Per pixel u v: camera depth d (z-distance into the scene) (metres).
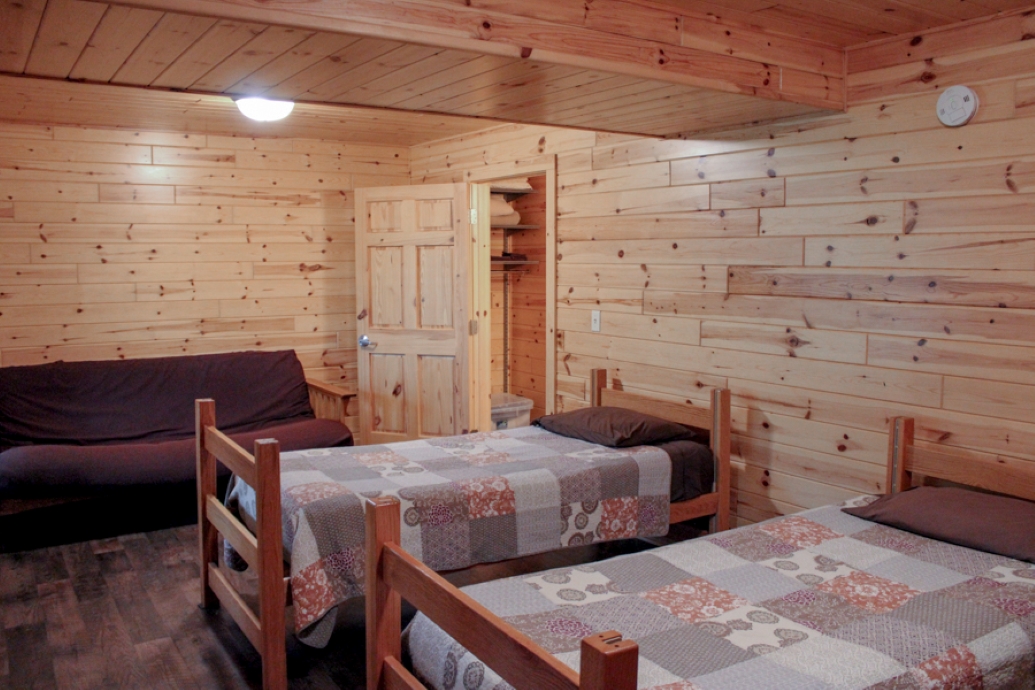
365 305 5.26
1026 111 2.49
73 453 3.96
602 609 2.03
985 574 2.22
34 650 2.81
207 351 5.12
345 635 2.97
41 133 4.53
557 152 4.40
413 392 5.18
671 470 3.29
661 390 3.86
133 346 4.88
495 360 6.28
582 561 3.75
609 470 3.14
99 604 3.20
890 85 2.85
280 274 5.33
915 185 2.80
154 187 4.88
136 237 4.84
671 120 3.29
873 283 2.95
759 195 3.34
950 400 2.73
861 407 3.02
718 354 3.57
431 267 5.08
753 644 1.83
